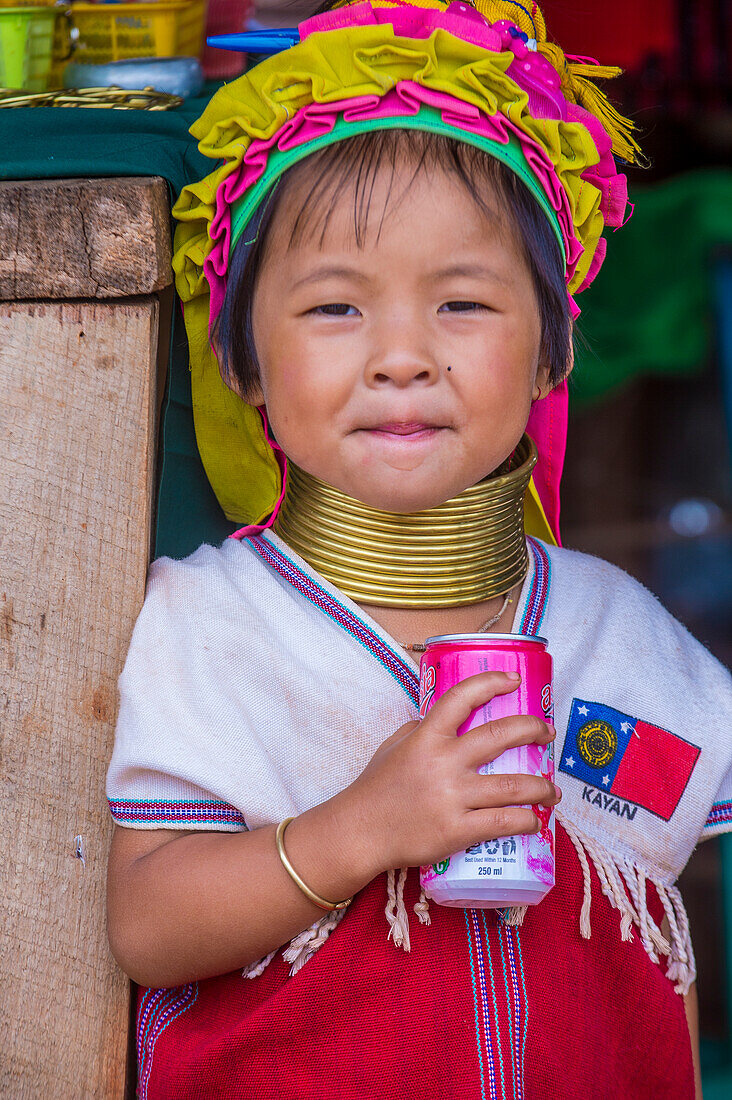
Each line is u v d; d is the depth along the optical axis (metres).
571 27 3.55
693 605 6.24
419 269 1.63
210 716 1.73
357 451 1.68
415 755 1.52
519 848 1.51
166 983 1.71
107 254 1.75
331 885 1.58
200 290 1.91
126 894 1.69
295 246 1.68
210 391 1.98
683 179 4.28
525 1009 1.68
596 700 1.89
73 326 1.76
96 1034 1.80
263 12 2.52
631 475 6.32
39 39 2.34
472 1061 1.64
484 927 1.69
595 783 1.86
